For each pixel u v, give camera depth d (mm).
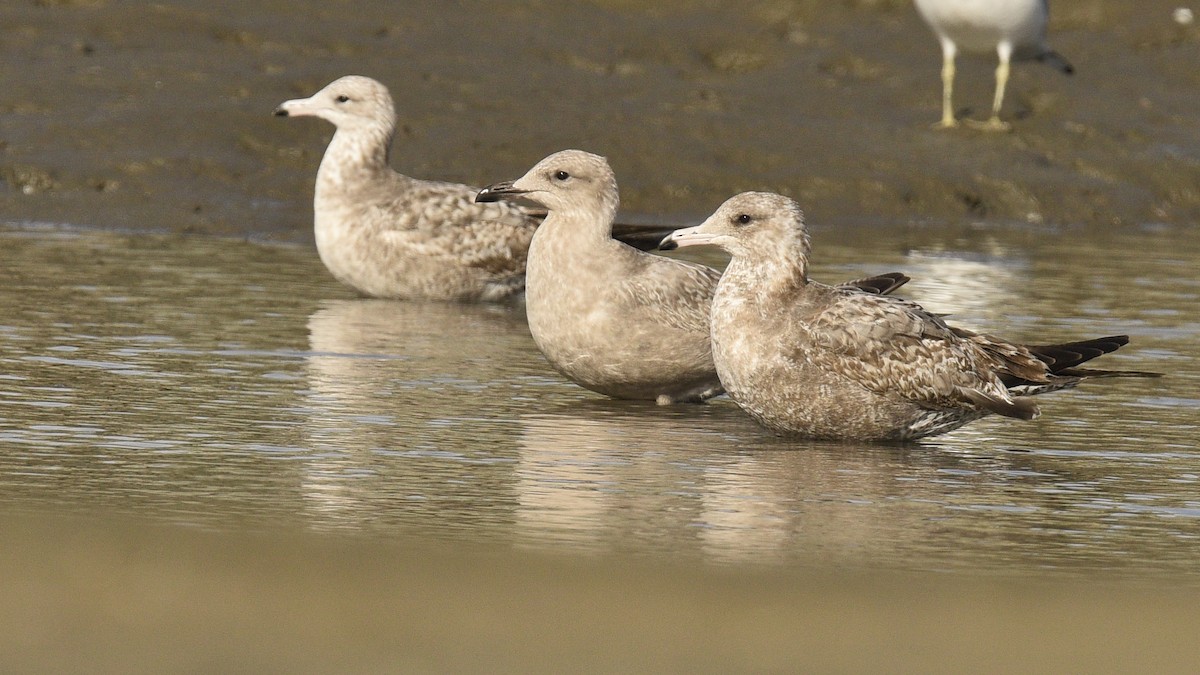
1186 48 31500
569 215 13648
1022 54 28250
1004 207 25375
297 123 24844
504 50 29109
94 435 11844
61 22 27797
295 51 27875
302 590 7637
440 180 23797
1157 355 15828
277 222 22016
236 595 7445
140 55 26828
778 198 12500
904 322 12344
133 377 13742
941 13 27188
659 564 8945
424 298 18547
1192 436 13039
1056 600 8414
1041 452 12500
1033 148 27078
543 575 8367
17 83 25203
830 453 12312
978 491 11289
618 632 7051
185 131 24094
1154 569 9508
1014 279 19812
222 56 27188
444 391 13891
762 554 9406
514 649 6711
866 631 7336
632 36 30641
